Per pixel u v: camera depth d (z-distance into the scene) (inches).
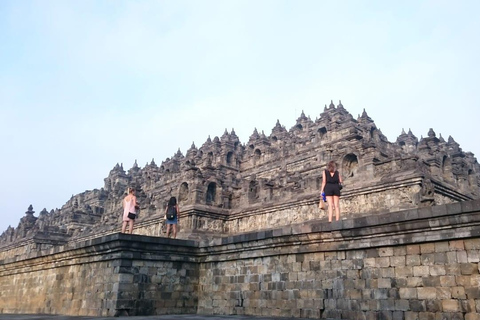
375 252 603.8
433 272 541.3
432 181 1344.7
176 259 836.6
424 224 553.6
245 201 1879.9
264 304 722.2
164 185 3117.6
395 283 572.7
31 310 1054.4
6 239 3292.3
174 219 1004.6
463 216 519.8
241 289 768.9
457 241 529.0
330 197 719.7
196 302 844.0
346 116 2368.4
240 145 3122.5
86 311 824.3
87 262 874.8
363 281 605.9
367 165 1435.8
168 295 807.7
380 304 580.7
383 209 1318.9
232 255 801.6
